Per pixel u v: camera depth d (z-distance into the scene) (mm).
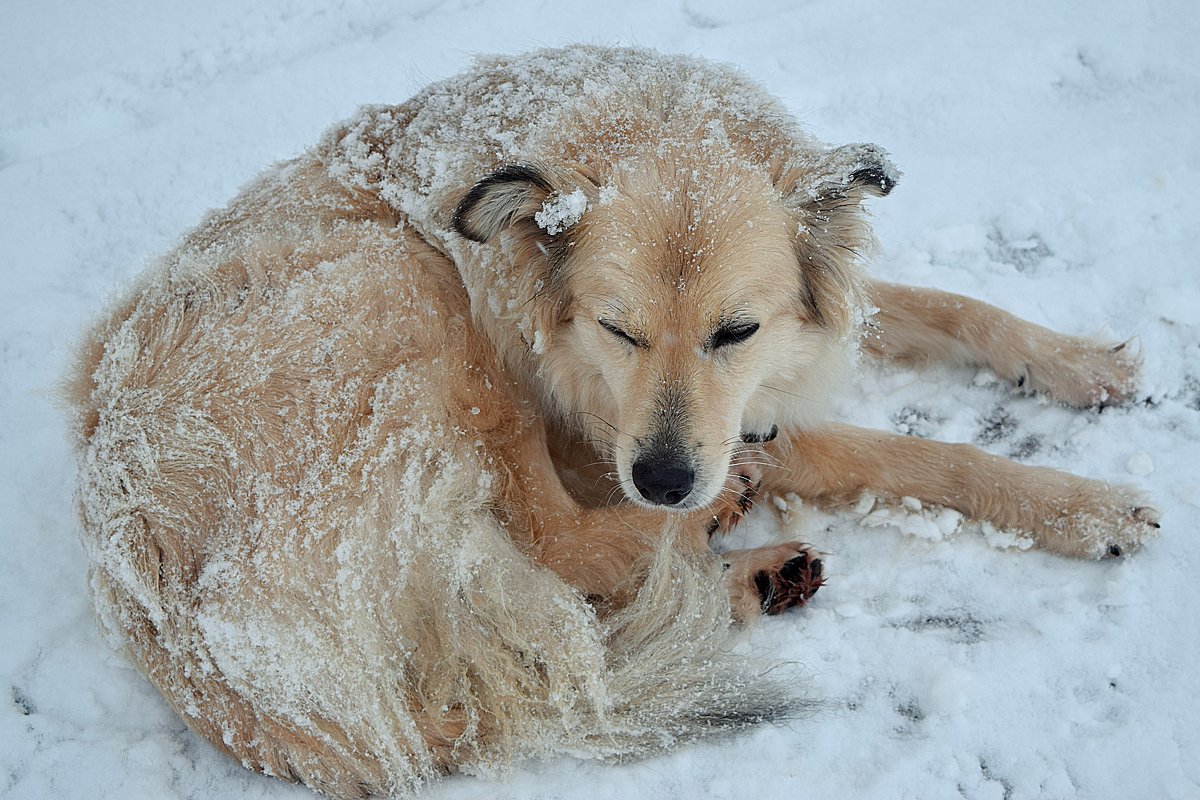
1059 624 1518
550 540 1568
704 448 1487
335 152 1644
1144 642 1505
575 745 1482
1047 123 1863
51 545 1604
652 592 1524
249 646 1463
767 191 1486
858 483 1615
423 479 1526
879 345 1698
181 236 1678
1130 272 1724
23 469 1651
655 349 1484
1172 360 1662
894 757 1464
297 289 1554
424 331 1559
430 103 1617
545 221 1484
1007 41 1937
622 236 1474
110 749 1489
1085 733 1468
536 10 2014
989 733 1471
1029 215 1776
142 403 1515
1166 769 1446
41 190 1874
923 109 1890
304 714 1468
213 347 1532
